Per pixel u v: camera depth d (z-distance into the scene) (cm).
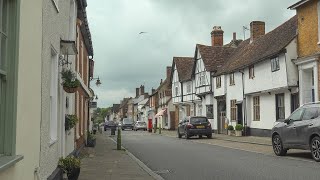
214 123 3850
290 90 2459
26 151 546
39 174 647
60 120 1020
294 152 1748
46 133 741
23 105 530
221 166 1345
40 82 645
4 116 476
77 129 1648
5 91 479
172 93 5425
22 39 519
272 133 1666
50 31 790
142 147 2309
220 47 4144
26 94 546
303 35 2314
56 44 900
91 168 1282
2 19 476
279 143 1617
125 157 1655
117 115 13275
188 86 4700
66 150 1188
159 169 1320
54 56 910
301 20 2331
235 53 3834
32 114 586
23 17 524
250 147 2116
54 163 873
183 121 3325
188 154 1816
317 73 2155
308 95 2316
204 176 1135
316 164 1318
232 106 3394
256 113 3008
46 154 741
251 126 3075
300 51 2358
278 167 1268
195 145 2403
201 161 1519
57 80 916
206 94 3988
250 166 1316
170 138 3359
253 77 2953
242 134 3125
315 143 1382
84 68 2178
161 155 1805
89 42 2222
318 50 2158
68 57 1189
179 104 5131
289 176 1077
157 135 4034
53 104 902
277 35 2842
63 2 1074
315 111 1431
